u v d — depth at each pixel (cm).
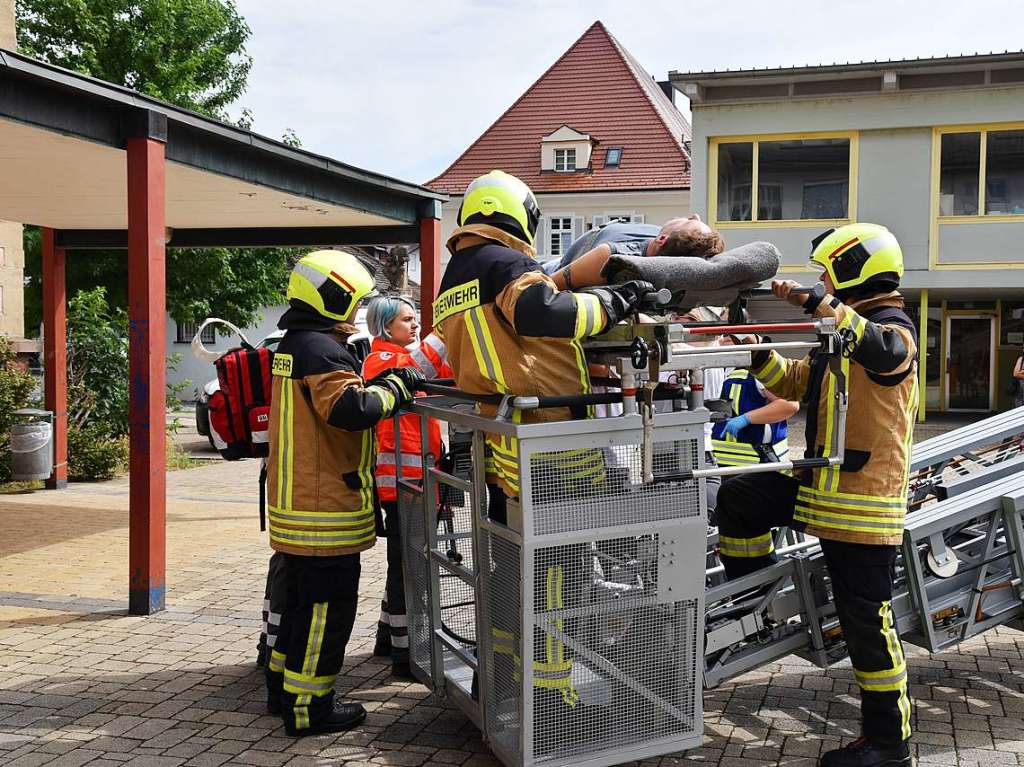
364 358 509
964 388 2188
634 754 330
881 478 339
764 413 469
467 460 377
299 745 378
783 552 445
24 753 370
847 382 344
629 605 326
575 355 330
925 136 1919
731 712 411
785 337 418
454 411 356
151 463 566
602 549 321
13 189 785
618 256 314
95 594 612
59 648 502
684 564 332
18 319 1204
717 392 553
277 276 2453
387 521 446
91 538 791
